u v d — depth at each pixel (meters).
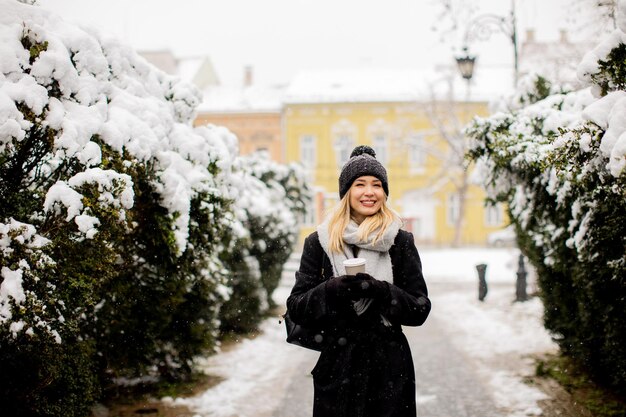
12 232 3.42
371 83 44.47
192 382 6.91
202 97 6.46
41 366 3.84
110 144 4.35
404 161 42.56
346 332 2.86
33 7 4.27
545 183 6.20
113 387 6.37
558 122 5.88
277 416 5.79
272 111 43.34
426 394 6.44
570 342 6.78
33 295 3.41
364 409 2.74
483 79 42.56
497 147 6.28
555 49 12.88
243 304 10.08
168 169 5.24
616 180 3.93
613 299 5.13
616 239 4.77
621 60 4.16
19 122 3.59
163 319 5.96
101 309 5.42
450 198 42.69
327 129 43.03
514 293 14.64
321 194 26.77
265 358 8.52
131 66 5.65
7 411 3.86
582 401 5.74
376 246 2.85
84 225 3.72
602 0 5.77
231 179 6.66
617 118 3.84
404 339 2.91
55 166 4.12
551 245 6.77
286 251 12.79
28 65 3.90
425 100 36.12
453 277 20.12
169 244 5.32
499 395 6.27
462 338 9.59
